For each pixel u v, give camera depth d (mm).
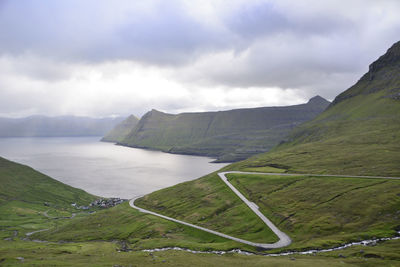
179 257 95312
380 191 155375
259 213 171875
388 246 100000
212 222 177250
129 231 182875
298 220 148000
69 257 95812
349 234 119375
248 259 94875
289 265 83000
